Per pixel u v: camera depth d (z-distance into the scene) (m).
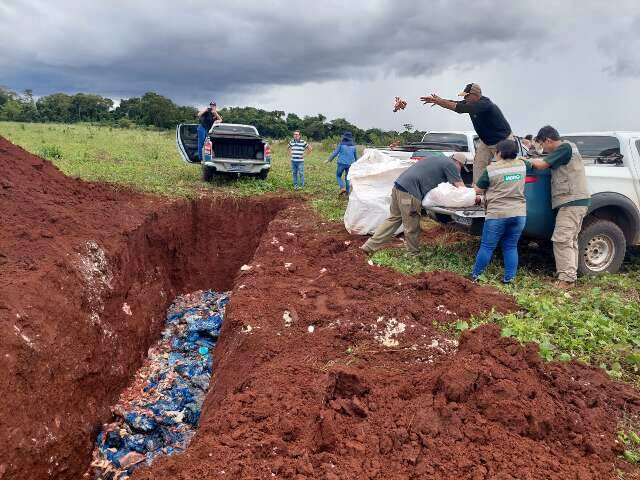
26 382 4.45
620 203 6.79
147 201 10.06
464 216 6.75
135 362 7.20
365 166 8.85
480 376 3.71
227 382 5.11
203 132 13.59
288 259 7.92
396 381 4.02
